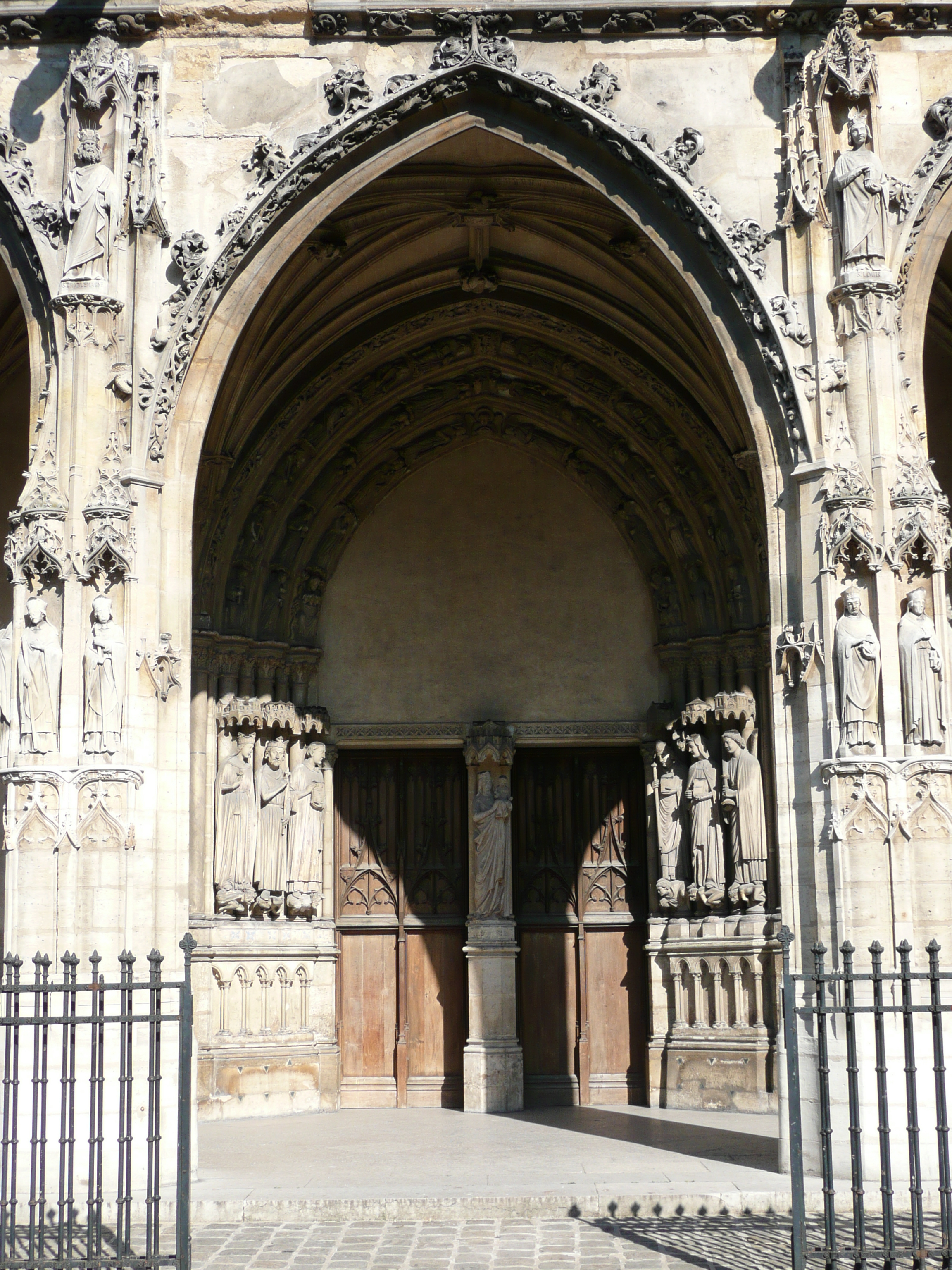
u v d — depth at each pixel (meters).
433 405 24.48
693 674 23.45
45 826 15.85
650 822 23.78
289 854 23.06
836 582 16.50
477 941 23.19
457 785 24.64
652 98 17.95
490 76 17.81
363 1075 23.64
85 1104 15.55
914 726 16.12
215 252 17.44
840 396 16.98
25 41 17.88
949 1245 10.86
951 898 15.86
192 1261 12.71
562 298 22.84
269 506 23.47
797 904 16.38
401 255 21.80
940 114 17.42
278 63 17.97
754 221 17.50
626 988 23.89
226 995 22.16
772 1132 19.45
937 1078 11.02
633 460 24.16
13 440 22.45
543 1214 14.59
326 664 24.41
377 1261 12.66
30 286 17.34
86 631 16.38
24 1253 12.98
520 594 24.72
